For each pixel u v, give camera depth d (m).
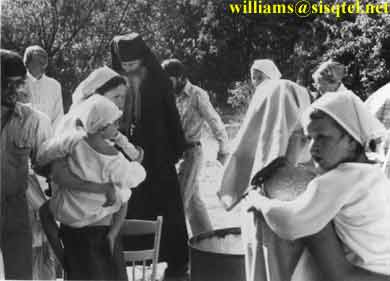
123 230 2.94
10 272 2.80
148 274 3.48
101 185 2.59
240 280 2.52
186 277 3.79
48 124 2.91
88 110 2.58
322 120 1.75
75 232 2.62
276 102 2.32
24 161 2.85
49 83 4.00
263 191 2.29
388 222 1.72
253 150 2.39
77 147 2.56
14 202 2.84
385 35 4.32
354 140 1.76
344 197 1.70
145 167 3.81
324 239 1.74
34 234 3.34
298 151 2.27
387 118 3.43
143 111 3.79
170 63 4.27
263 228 2.14
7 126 2.80
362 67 4.36
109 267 2.63
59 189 2.66
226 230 3.01
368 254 1.70
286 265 2.09
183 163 4.38
